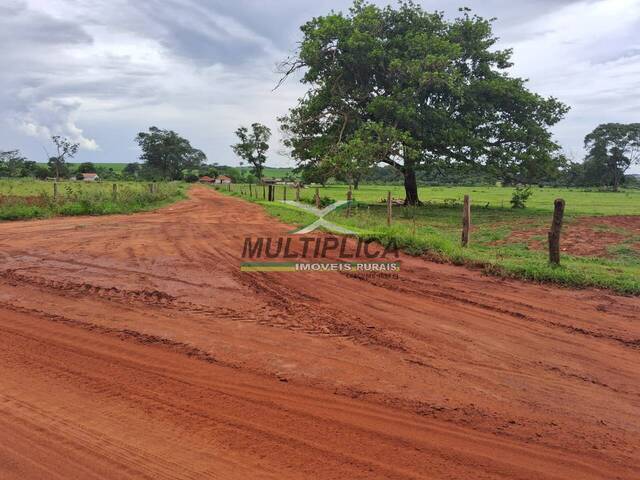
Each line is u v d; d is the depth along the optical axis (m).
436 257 10.84
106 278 8.39
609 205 34.31
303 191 51.16
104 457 3.26
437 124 28.44
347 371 4.71
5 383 4.36
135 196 29.19
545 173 30.31
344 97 29.94
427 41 27.78
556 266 9.60
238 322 6.12
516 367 4.95
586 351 5.45
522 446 3.50
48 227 16.67
